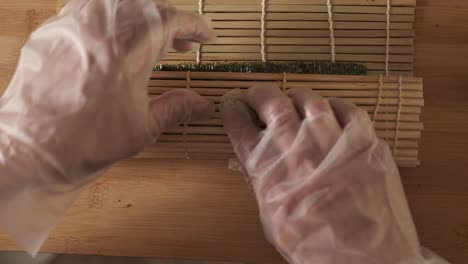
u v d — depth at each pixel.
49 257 0.55
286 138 0.46
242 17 0.55
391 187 0.47
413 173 0.54
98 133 0.46
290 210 0.45
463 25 0.56
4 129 0.45
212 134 0.53
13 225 0.46
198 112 0.51
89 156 0.46
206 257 0.54
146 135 0.48
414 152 0.52
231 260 0.54
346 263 0.44
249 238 0.54
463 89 0.55
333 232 0.45
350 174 0.45
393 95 0.52
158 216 0.54
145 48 0.45
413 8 0.55
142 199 0.55
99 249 0.54
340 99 0.49
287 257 0.46
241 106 0.50
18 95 0.45
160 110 0.49
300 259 0.45
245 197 0.54
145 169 0.55
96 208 0.55
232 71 0.54
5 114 0.45
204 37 0.50
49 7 0.58
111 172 0.55
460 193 0.54
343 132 0.46
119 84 0.45
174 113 0.50
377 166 0.46
